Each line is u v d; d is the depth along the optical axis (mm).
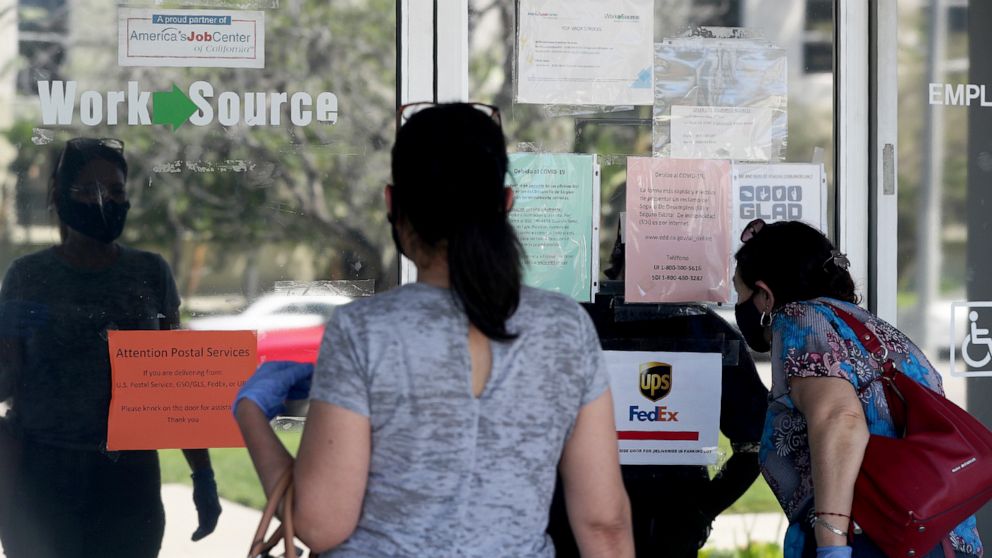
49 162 8250
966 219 9352
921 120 9289
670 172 8961
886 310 9258
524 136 8789
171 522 8352
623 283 8891
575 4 8852
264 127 8516
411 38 8648
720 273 9008
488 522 4855
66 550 8266
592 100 8859
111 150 8328
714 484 8969
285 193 8539
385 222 8656
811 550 6961
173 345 8367
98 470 8281
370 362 4836
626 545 5262
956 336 9359
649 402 8906
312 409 4910
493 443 4879
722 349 8977
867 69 9250
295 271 8539
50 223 8258
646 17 8938
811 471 6777
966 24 9320
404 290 5066
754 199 9086
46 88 8250
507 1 8773
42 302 8242
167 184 8391
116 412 8297
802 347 6879
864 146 9250
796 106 9172
